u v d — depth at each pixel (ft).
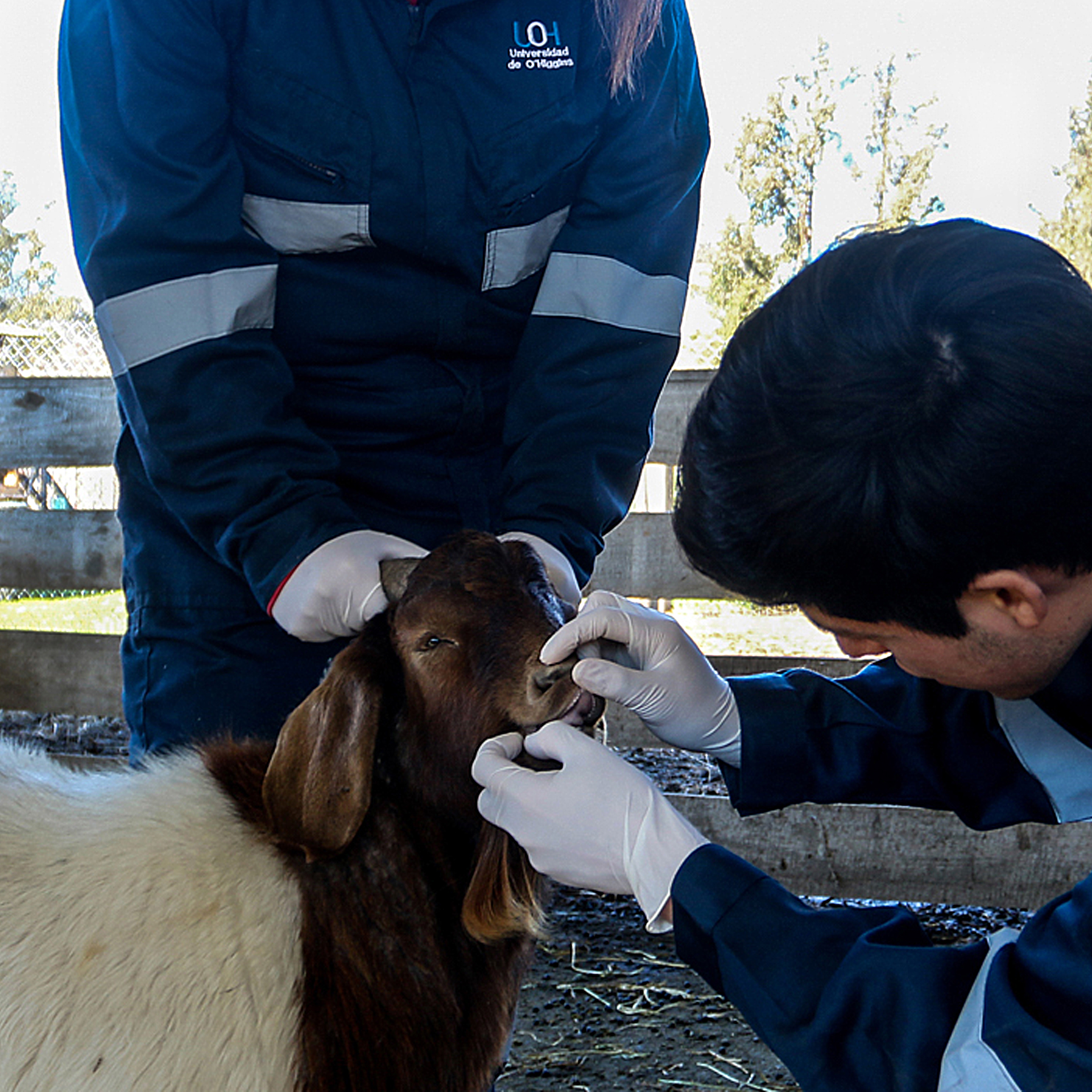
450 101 7.29
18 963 5.41
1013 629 4.10
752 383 4.00
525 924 6.18
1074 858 12.69
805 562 4.07
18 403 16.83
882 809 13.05
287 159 7.16
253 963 5.63
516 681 5.80
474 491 8.10
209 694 7.59
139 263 6.77
